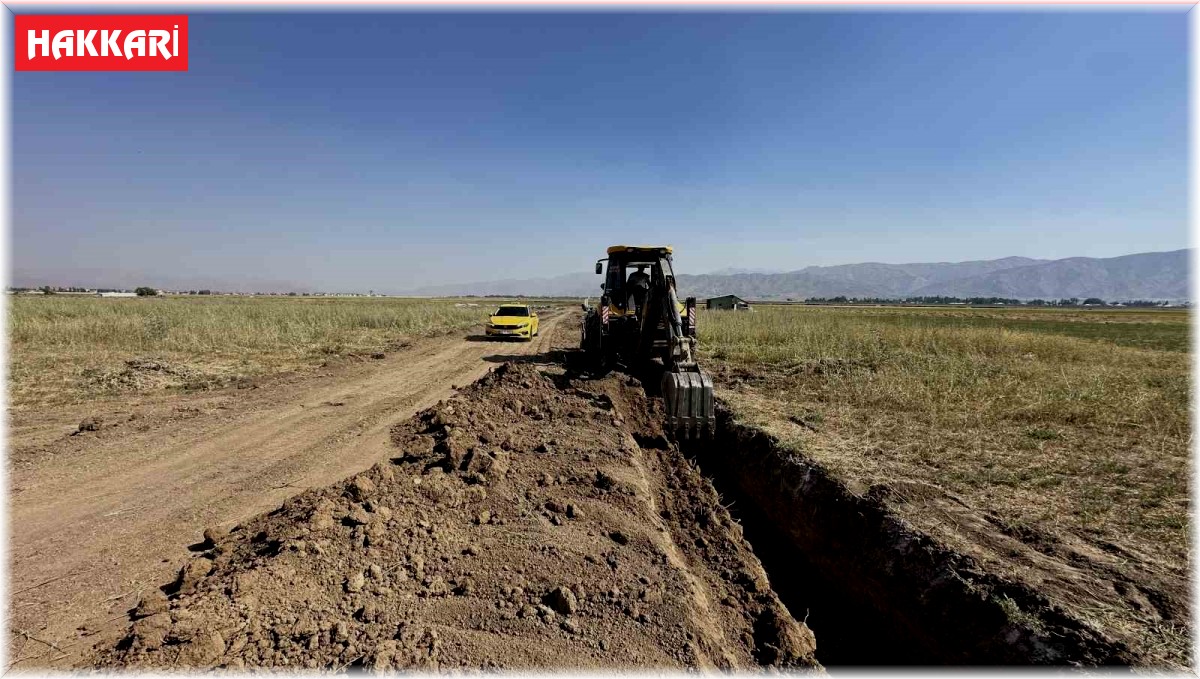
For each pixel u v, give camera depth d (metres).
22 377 11.16
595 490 5.79
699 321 25.12
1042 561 4.36
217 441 7.56
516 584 3.96
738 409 9.34
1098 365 13.96
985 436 7.57
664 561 4.61
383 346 19.70
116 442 7.46
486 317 40.50
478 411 8.39
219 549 4.22
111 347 15.57
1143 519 4.98
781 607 4.72
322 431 8.12
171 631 2.99
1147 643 3.38
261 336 18.59
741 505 7.51
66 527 4.86
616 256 12.59
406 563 4.01
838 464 6.54
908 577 4.76
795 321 24.56
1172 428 7.69
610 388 10.88
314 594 3.53
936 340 18.33
